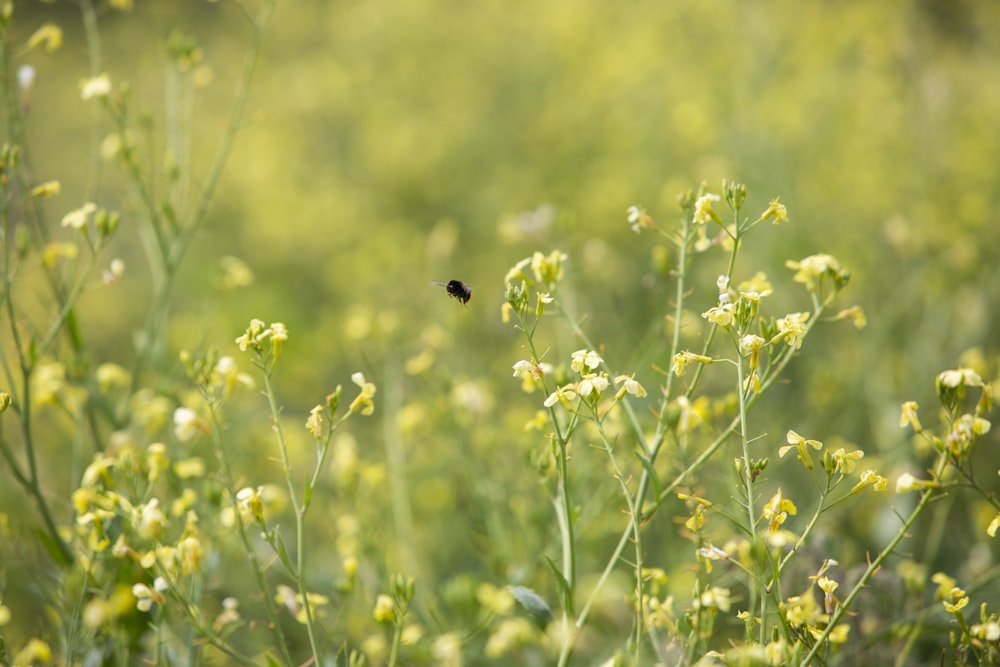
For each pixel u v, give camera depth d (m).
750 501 3.11
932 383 6.49
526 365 3.25
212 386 3.79
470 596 4.66
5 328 7.41
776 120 8.91
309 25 13.36
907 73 9.20
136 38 13.81
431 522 5.98
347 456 5.00
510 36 11.83
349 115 11.85
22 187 4.58
